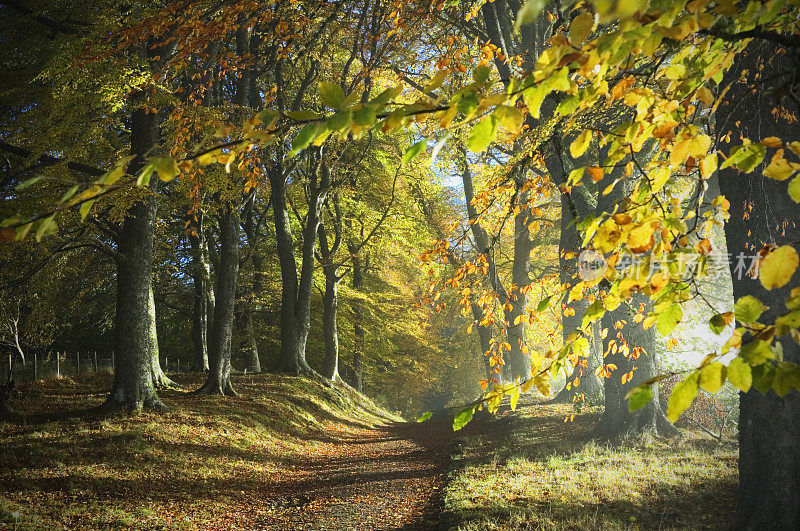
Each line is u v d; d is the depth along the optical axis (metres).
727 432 11.59
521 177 4.54
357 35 12.98
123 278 13.79
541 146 4.20
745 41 1.76
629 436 11.30
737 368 1.23
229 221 18.50
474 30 12.46
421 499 9.62
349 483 11.56
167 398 16.16
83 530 7.79
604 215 1.83
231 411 16.33
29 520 7.58
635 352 3.49
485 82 1.36
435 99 1.45
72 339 33.16
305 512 9.50
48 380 18.11
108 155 12.11
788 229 5.27
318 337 32.72
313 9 9.51
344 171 23.28
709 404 11.88
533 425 14.91
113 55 10.21
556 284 4.13
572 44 1.24
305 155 22.97
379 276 33.78
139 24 8.90
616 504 7.46
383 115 1.33
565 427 13.94
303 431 17.78
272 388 20.95
